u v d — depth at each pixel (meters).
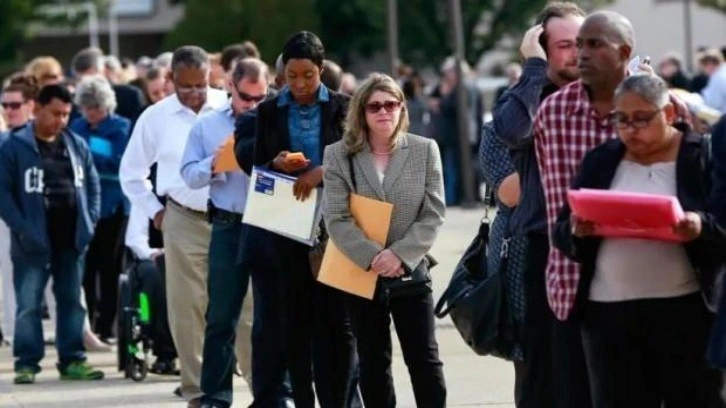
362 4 116.62
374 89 19.73
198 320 23.75
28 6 121.44
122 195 30.92
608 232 15.55
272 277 21.39
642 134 15.59
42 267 27.05
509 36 117.19
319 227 20.91
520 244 18.83
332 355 21.28
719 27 126.69
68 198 27.14
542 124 16.92
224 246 22.45
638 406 16.30
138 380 26.91
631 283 15.94
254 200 21.08
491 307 18.92
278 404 21.88
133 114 33.75
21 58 123.88
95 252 31.41
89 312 31.97
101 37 148.50
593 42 16.39
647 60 17.80
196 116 24.30
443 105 60.78
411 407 23.62
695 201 15.73
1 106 34.06
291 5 103.12
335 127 21.12
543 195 17.64
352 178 19.86
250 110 21.83
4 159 26.91
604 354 16.25
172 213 23.84
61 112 27.06
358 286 19.66
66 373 27.28
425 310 19.78
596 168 16.05
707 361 15.64
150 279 26.53
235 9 103.00
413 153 19.92
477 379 25.69
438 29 116.25
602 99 16.67
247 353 24.19
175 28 106.25
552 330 17.56
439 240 47.12
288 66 20.95
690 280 15.88
